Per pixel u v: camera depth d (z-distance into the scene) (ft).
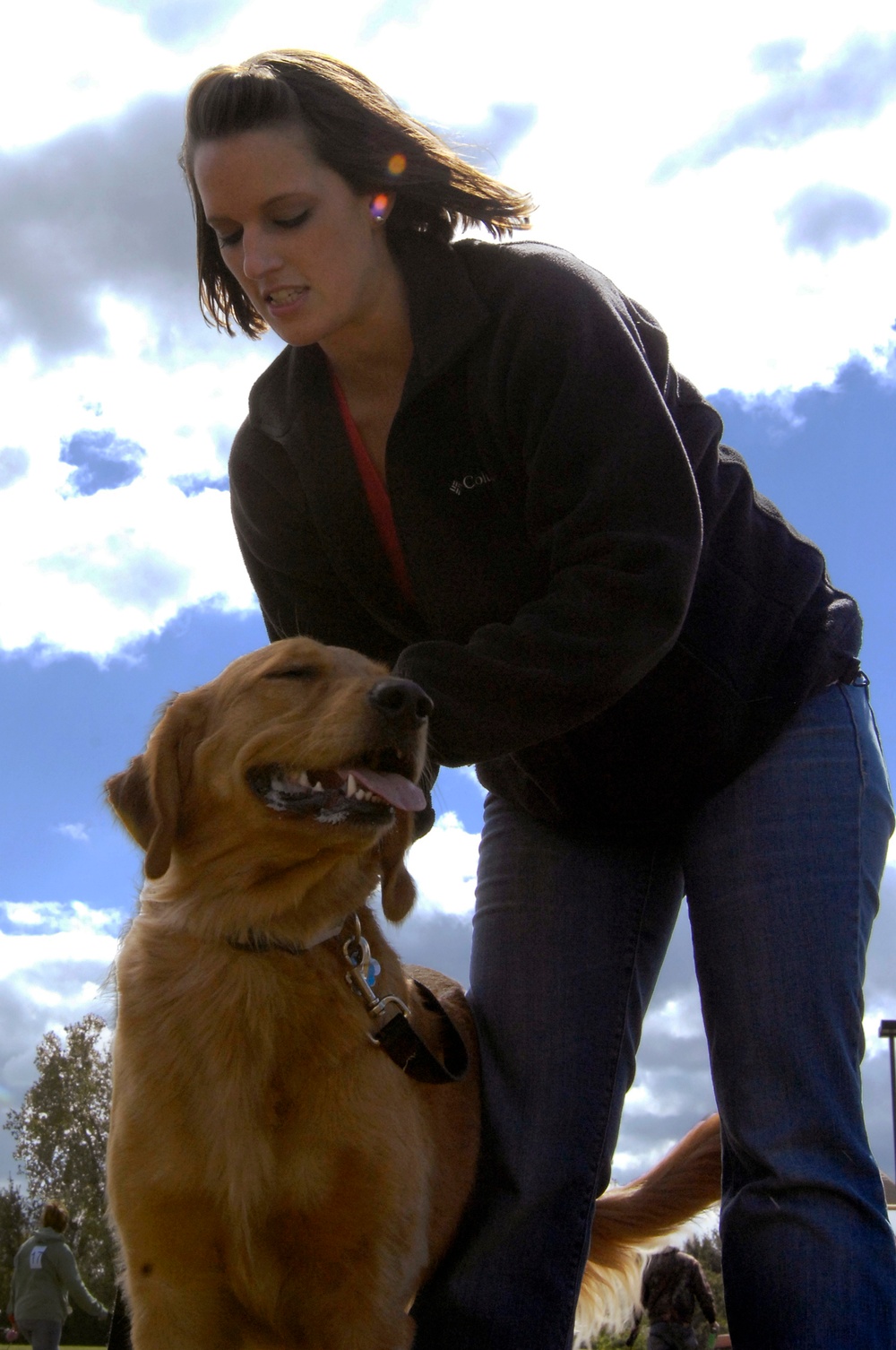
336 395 8.85
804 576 8.43
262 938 8.15
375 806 8.26
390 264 8.39
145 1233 7.88
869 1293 6.98
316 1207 7.86
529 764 8.57
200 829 8.68
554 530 7.62
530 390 7.64
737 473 8.68
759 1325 7.30
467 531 8.43
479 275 8.13
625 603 7.14
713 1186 10.86
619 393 7.44
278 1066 7.96
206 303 9.80
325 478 8.91
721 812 8.19
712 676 7.87
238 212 7.99
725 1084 7.90
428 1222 8.63
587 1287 10.94
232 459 9.74
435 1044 9.10
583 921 9.00
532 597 8.56
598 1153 8.91
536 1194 8.73
